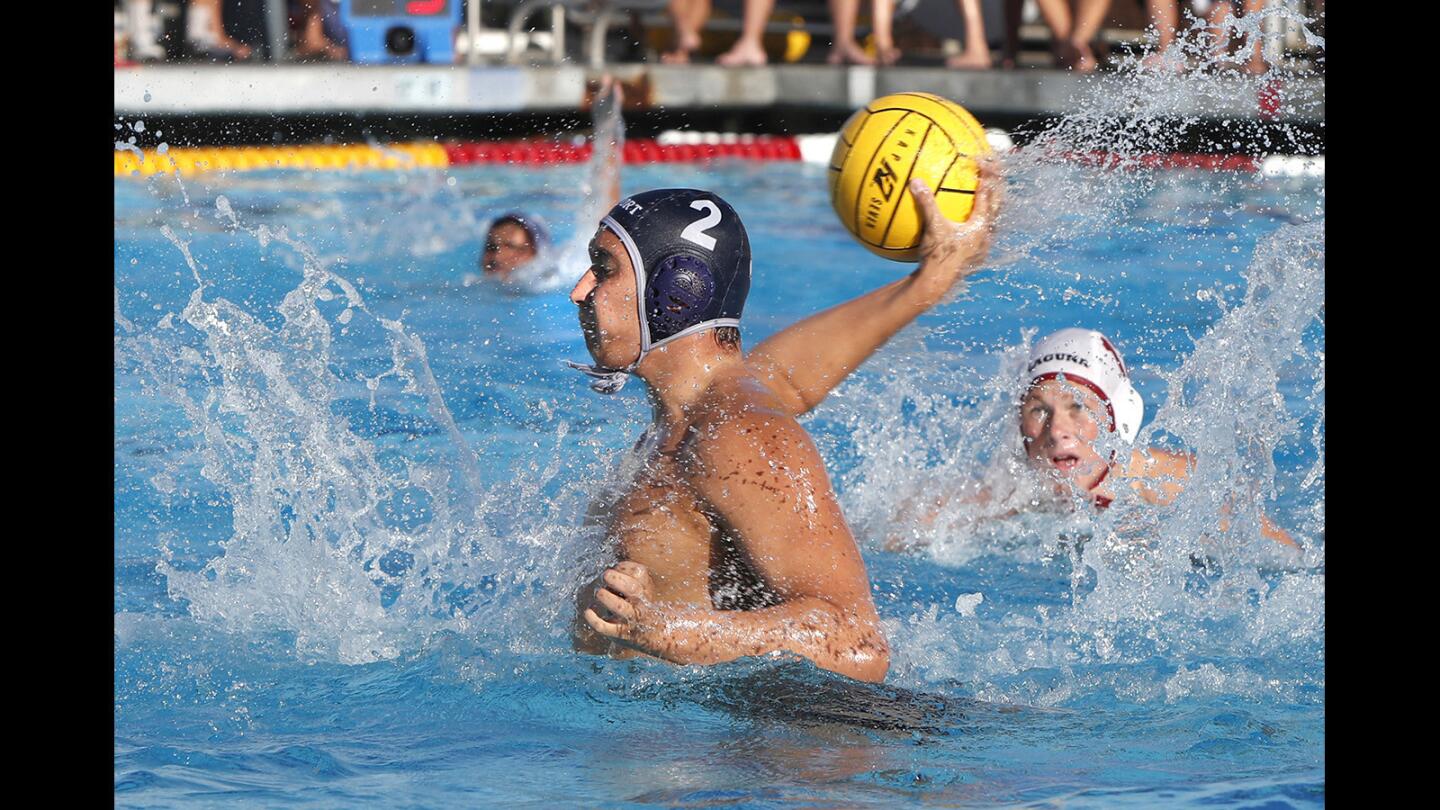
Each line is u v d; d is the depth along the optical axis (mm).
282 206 26328
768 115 35250
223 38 35062
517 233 21609
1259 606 9773
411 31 34469
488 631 8656
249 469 11000
